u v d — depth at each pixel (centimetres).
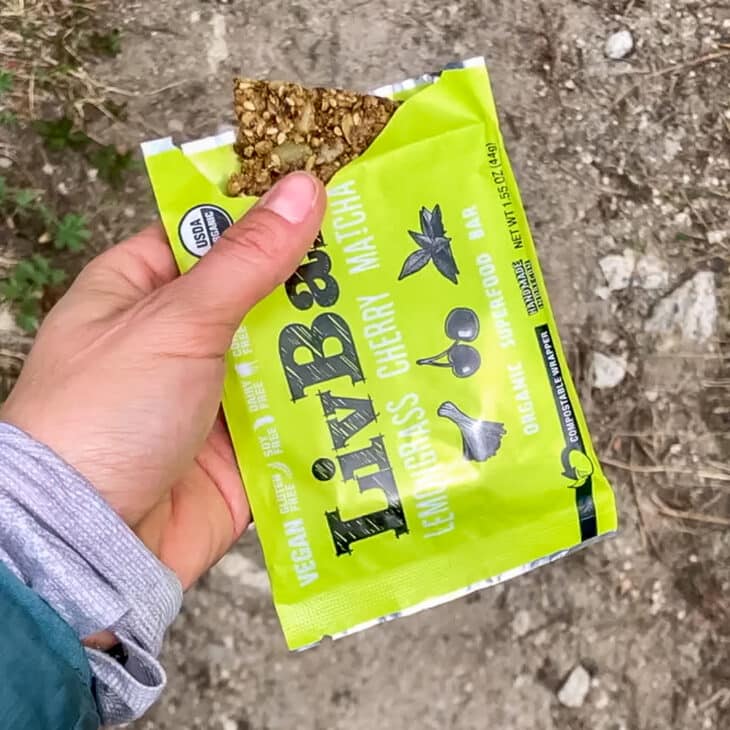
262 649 41
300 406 29
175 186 29
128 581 25
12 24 40
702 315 40
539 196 40
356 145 29
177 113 40
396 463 29
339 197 29
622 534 41
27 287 39
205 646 41
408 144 29
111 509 25
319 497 29
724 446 40
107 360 26
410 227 29
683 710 41
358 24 40
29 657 23
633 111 40
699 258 40
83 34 40
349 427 29
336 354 29
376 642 41
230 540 32
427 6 40
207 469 31
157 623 26
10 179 40
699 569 41
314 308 29
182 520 30
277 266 27
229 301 27
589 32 40
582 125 40
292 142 29
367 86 40
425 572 29
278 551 29
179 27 40
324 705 41
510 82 40
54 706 24
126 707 26
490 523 29
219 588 41
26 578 24
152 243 30
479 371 29
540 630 41
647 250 40
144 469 27
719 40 40
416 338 29
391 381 29
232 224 28
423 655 41
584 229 40
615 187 40
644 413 40
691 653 41
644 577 41
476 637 41
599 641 41
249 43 40
